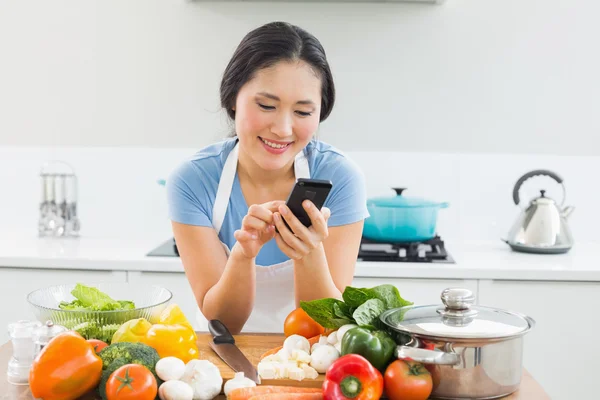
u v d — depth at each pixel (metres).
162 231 3.28
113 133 2.96
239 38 2.88
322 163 1.75
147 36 2.91
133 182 3.26
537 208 2.88
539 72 2.86
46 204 3.17
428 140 2.90
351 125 2.90
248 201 1.78
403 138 2.90
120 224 3.28
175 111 2.93
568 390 2.61
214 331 1.46
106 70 2.94
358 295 1.34
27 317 2.69
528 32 2.84
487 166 3.19
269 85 1.43
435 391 1.16
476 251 2.94
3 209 3.32
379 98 2.89
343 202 1.72
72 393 1.13
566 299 2.58
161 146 2.96
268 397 1.11
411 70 2.87
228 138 1.85
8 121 2.98
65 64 2.95
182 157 3.26
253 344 1.46
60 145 2.98
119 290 1.52
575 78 2.85
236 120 1.53
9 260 2.66
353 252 1.74
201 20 2.88
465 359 1.14
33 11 2.93
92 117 2.96
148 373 1.12
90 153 3.26
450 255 2.80
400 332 1.19
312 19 2.85
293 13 2.85
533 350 2.60
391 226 2.71
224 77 1.57
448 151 2.91
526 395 1.18
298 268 1.53
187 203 1.72
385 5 2.84
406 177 3.21
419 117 2.89
